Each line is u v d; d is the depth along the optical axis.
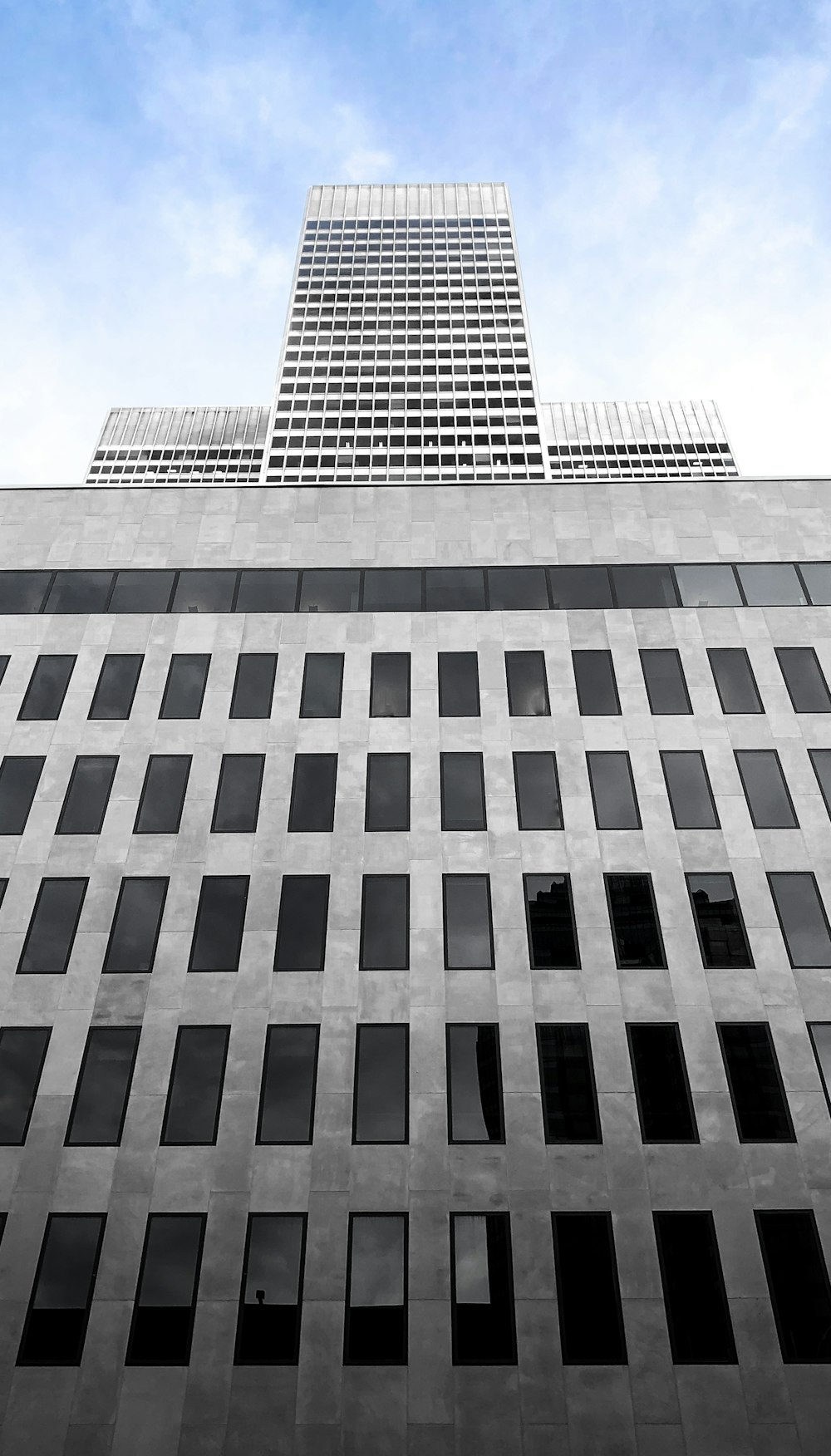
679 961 24.16
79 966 24.16
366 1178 21.17
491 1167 21.31
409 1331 19.47
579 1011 23.42
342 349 153.50
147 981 23.94
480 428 141.75
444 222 177.50
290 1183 21.11
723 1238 20.41
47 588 32.03
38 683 29.70
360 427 142.12
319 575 32.31
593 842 26.25
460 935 24.70
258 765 27.92
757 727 28.48
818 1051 22.72
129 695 29.47
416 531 33.22
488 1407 18.77
